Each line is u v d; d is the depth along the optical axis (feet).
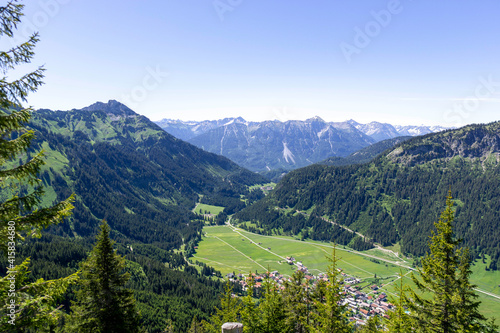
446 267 75.10
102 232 89.97
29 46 46.68
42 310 47.11
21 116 46.01
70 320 83.61
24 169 46.62
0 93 44.50
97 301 85.81
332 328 86.74
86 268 87.04
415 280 80.74
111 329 84.94
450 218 75.82
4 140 45.47
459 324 71.00
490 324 70.23
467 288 73.51
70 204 50.31
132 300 91.76
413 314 78.59
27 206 46.21
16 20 45.52
